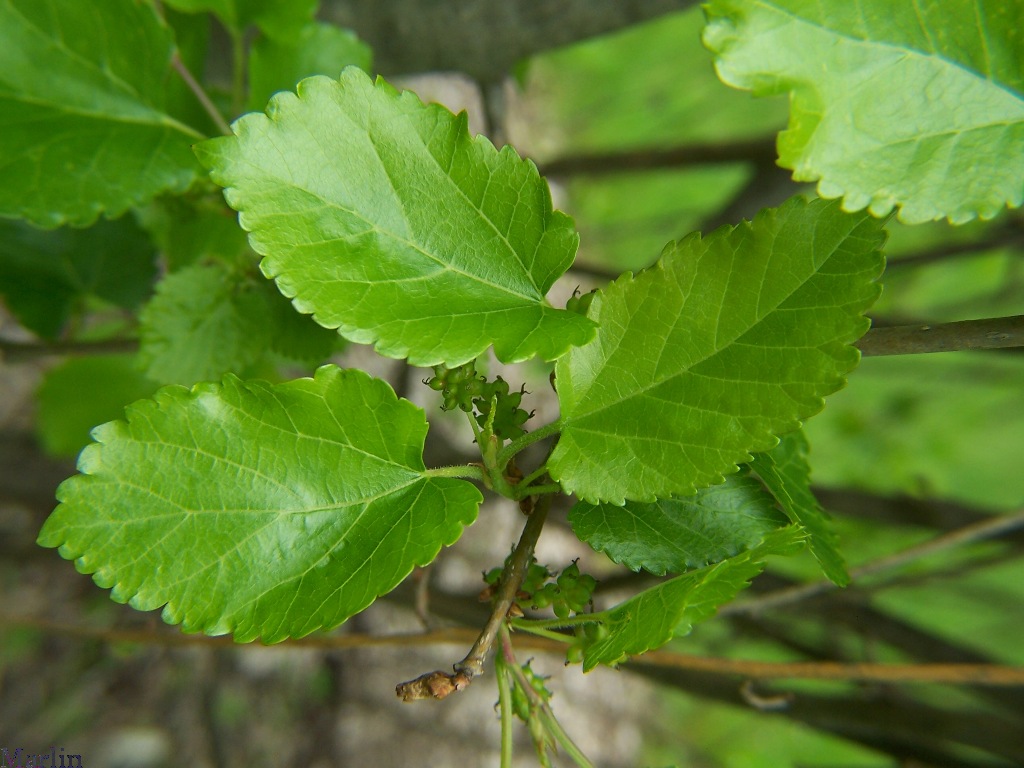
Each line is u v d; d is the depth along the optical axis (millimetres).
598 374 144
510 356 128
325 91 129
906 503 387
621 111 817
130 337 282
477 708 731
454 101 603
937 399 744
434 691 138
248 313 197
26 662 578
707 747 847
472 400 148
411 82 571
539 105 799
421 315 130
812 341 130
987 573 657
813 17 115
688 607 135
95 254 261
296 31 209
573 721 792
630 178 784
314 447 140
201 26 215
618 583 307
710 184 824
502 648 146
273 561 137
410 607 371
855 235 128
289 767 641
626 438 141
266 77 211
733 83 115
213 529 134
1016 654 708
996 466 766
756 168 465
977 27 116
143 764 589
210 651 648
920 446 744
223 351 196
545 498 151
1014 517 277
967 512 378
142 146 188
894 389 753
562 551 689
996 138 117
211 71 345
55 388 313
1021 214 393
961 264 660
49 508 463
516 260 138
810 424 678
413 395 436
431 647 716
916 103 117
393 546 140
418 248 134
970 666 219
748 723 836
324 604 137
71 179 180
